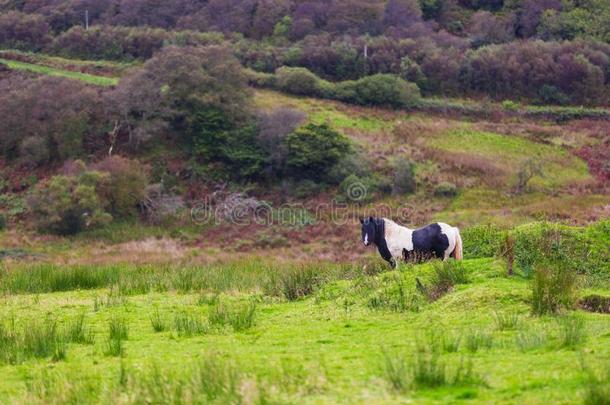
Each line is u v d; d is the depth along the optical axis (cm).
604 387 861
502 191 5981
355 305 1669
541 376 967
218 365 1045
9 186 6406
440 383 956
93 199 5625
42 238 5466
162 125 6888
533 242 1916
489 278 1673
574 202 4759
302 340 1350
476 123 7825
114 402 958
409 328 1401
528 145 7188
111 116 6981
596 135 7600
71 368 1202
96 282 2453
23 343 1391
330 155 6388
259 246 5125
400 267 1866
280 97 8175
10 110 6912
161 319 1705
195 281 2333
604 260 1855
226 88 7125
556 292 1421
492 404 871
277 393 942
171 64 7181
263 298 2006
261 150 6662
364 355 1173
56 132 6712
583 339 1159
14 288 2380
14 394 1081
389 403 898
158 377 1025
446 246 1983
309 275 2142
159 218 5825
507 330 1300
